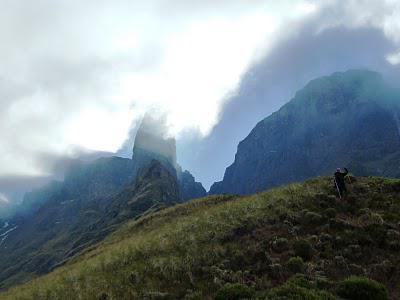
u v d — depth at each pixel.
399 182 34.19
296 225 29.20
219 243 28.02
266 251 25.94
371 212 29.73
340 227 28.27
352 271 23.22
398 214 29.41
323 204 32.03
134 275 24.69
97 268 27.84
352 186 35.16
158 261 25.94
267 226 29.55
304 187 37.09
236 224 30.59
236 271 24.17
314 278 22.05
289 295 18.98
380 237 26.39
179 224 36.00
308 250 25.42
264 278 22.88
